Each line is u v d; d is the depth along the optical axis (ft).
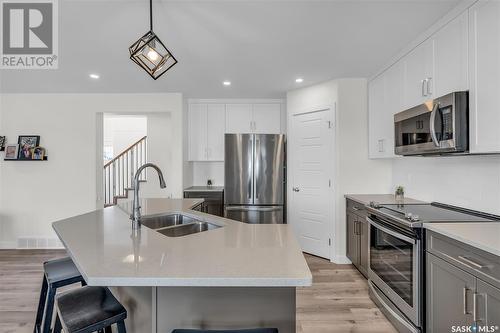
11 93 13.62
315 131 12.57
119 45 8.23
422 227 5.97
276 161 13.53
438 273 5.51
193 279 3.33
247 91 13.52
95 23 7.00
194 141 15.14
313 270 10.96
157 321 4.03
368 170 11.74
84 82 11.95
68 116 13.76
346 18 6.87
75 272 5.66
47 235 13.67
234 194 13.55
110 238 5.07
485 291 4.34
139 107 13.82
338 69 10.55
